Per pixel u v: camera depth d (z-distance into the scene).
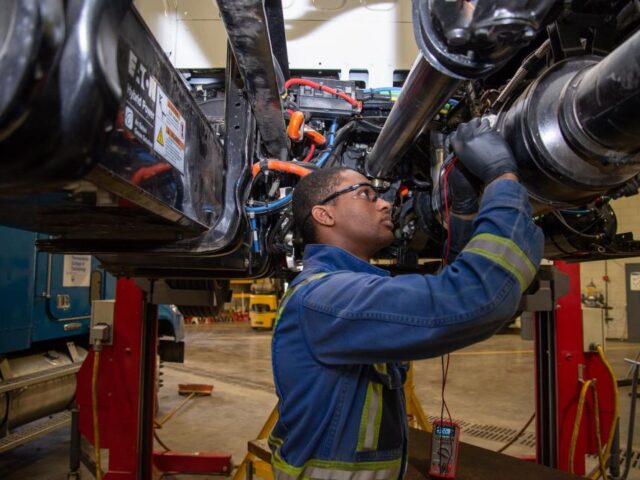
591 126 0.73
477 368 6.52
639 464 3.17
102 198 0.66
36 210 0.75
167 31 1.83
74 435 2.39
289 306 0.90
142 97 0.67
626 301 8.98
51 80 0.40
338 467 0.81
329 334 0.78
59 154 0.41
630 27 0.93
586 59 0.84
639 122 0.66
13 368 2.92
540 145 0.81
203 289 2.10
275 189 1.59
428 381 5.69
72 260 3.32
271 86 1.14
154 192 0.73
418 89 0.97
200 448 3.38
